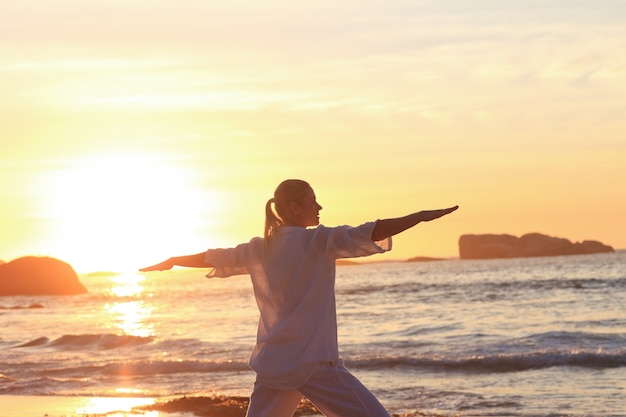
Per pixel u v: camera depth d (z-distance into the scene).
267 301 4.16
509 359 14.02
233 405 9.37
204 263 4.34
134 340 21.42
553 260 146.88
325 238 4.04
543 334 19.31
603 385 11.53
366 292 57.03
